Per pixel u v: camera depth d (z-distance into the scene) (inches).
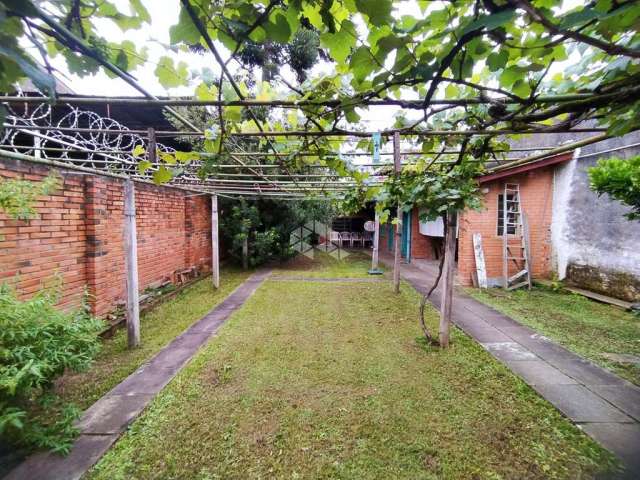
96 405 91.8
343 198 187.5
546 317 175.0
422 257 415.8
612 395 97.3
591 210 214.2
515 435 80.7
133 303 134.6
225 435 80.7
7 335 69.7
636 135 182.4
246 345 137.7
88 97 46.4
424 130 73.4
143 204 199.8
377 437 80.4
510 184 250.7
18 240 110.5
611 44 33.0
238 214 329.7
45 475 66.9
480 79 57.9
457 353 128.8
